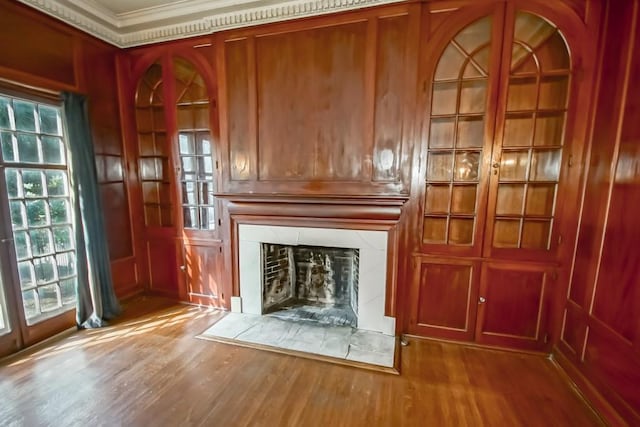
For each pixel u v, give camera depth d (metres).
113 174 3.02
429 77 2.24
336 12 2.31
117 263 3.09
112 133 2.99
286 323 2.73
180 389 1.88
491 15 2.09
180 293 3.19
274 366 2.12
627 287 1.59
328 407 1.74
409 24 2.20
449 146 2.37
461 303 2.41
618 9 1.76
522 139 2.24
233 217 2.82
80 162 2.57
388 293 2.49
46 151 2.45
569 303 2.10
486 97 2.18
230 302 2.98
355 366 2.11
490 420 1.66
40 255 2.43
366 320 2.58
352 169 2.47
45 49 2.35
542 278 2.22
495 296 2.34
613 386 1.64
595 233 1.88
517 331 2.31
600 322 1.77
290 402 1.78
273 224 2.71
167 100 2.93
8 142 2.20
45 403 1.75
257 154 2.68
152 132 3.12
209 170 2.94
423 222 2.41
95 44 2.76
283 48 2.50
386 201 2.29
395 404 1.77
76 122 2.54
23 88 2.25
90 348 2.33
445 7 2.15
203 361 2.17
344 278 3.05
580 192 2.05
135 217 3.23
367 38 2.30
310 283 3.18
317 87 2.46
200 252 3.06
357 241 2.51
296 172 2.61
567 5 1.98
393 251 2.43
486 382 1.97
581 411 1.74
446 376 2.03
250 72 2.60
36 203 2.39
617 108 1.73
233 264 2.91
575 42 1.98
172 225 3.16
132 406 1.74
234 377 2.00
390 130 2.35
